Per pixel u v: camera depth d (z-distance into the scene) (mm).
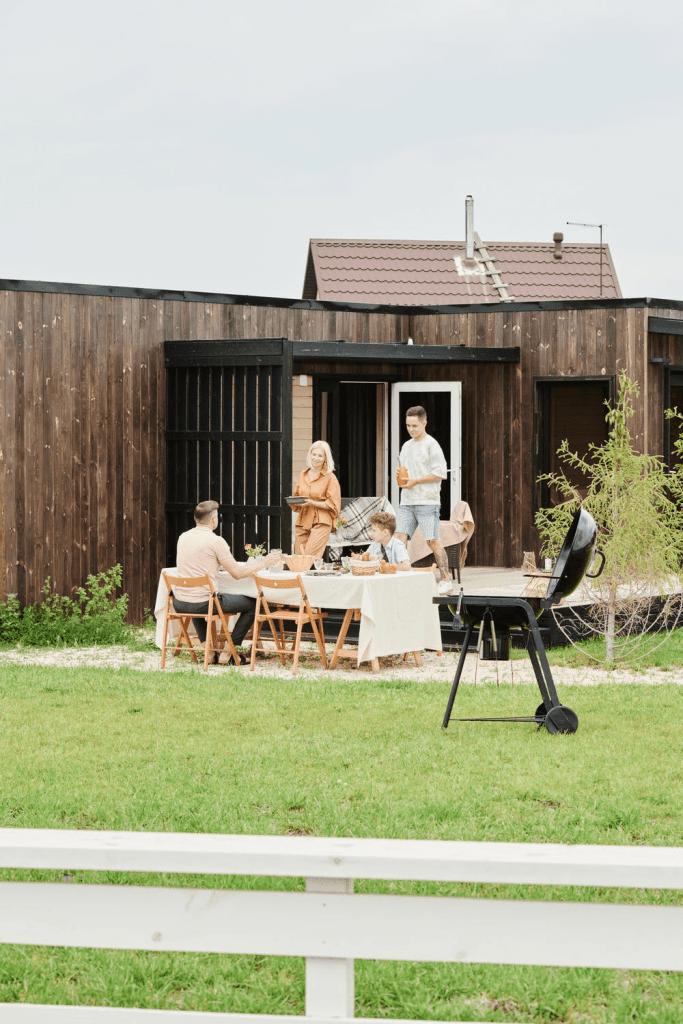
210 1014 2893
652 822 5520
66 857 2908
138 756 6777
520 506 14547
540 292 21297
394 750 6875
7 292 11938
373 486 15609
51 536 12195
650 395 13570
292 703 8250
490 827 5406
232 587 10242
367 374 15148
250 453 12047
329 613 11125
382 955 2824
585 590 10266
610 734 7281
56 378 12234
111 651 11258
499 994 3895
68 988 3928
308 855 2834
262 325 13773
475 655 10758
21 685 8992
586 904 2771
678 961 2742
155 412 12867
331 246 20141
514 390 14469
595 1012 3775
